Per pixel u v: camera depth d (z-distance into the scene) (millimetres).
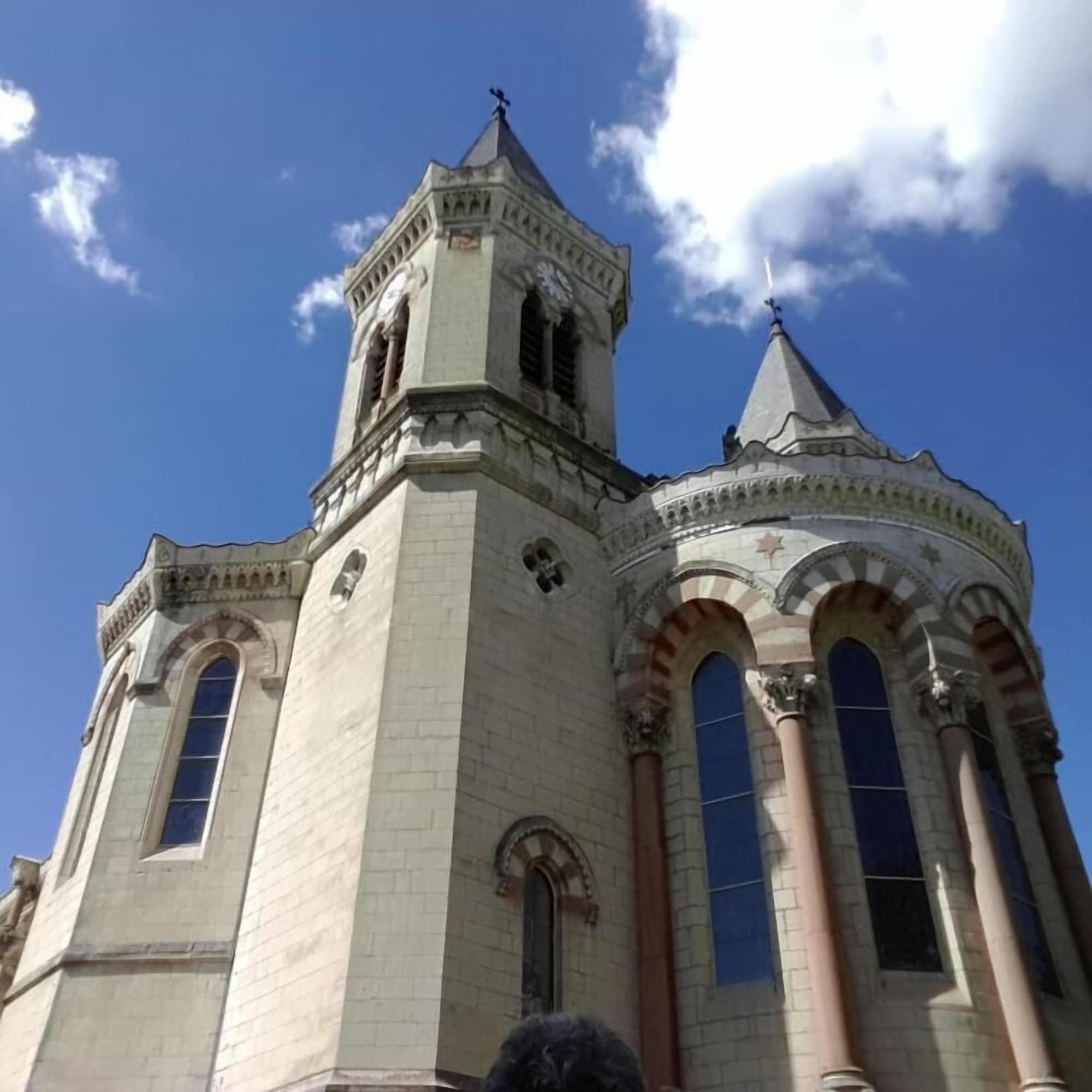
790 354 37750
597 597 28328
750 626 25250
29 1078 23453
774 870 22844
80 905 25984
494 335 32125
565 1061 3912
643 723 25812
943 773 23875
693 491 27922
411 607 25172
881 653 25922
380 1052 18953
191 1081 23078
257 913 24609
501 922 21234
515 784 23297
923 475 27625
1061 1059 21969
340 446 34094
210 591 31641
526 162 42938
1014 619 27344
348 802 23000
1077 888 24938
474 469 27875
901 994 21156
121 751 28828
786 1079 20531
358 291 38406
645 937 23109
